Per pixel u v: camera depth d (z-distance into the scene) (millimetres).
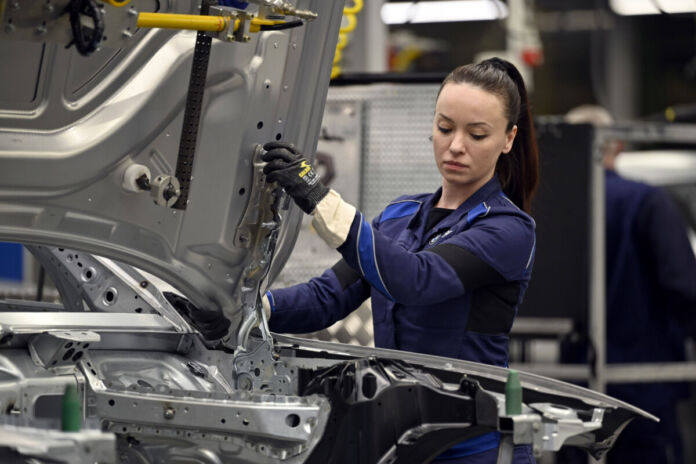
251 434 4062
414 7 16609
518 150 5199
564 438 4035
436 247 4711
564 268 9281
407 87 8773
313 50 4738
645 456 9836
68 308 5273
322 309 5391
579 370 9406
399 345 4996
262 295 4840
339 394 4352
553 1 21219
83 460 3230
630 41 21453
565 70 22844
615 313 9820
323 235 4516
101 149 4176
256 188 4660
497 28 21469
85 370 4266
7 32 3592
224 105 4488
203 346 4859
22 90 3994
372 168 8828
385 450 4305
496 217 4859
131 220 4395
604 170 9836
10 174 4012
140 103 4254
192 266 4645
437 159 4945
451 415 4219
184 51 4363
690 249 9680
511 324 4980
